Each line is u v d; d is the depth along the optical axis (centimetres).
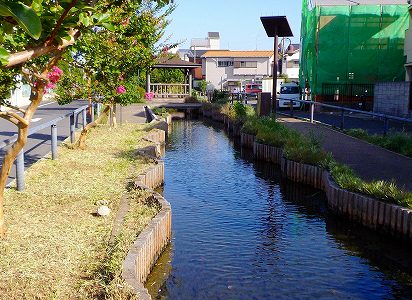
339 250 658
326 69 2678
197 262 603
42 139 1274
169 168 1227
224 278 559
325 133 1480
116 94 1050
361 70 2677
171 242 670
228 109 2283
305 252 650
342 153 1114
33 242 502
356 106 2667
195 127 2241
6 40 302
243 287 536
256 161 1330
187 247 653
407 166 966
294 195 955
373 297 521
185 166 1258
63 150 1072
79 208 637
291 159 1044
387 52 2656
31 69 460
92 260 470
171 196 936
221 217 804
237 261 611
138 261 485
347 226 761
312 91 2700
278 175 1148
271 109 1819
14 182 754
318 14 2655
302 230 742
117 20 433
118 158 1005
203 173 1165
